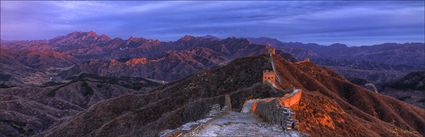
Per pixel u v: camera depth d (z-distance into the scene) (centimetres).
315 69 19712
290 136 1936
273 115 2300
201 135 1942
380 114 15950
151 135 10106
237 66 13962
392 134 9625
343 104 13012
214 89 13175
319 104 7162
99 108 16400
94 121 15712
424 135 15388
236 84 12862
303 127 5388
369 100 16538
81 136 14925
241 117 2592
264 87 8019
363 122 9650
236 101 7725
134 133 11106
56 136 15462
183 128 2000
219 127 2133
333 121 6856
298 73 15038
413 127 15825
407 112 16512
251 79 12781
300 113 5831
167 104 13350
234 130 2058
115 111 15975
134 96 16750
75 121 15938
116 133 12425
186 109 10119
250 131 2036
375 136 7331
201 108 9469
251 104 3903
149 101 15988
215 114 2630
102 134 12638
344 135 6494
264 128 2111
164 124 10306
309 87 14175
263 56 14525
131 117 13038
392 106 16800
